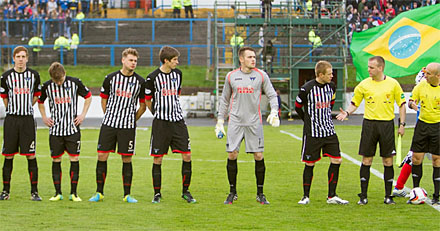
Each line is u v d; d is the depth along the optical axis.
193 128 37.53
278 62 52.03
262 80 12.95
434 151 13.16
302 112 13.30
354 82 50.53
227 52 55.97
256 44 53.12
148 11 60.16
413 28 31.48
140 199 13.66
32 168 13.65
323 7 48.28
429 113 13.11
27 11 57.59
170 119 13.19
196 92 51.03
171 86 13.23
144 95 13.38
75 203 13.13
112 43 58.69
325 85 12.91
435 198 13.16
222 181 16.31
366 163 13.19
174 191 14.74
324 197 13.95
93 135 32.44
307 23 47.50
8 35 56.22
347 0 51.22
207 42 54.28
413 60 31.42
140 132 34.34
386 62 32.19
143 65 58.12
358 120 42.97
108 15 60.03
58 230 10.47
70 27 58.44
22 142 13.53
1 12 57.41
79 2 59.25
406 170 13.83
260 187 13.20
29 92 13.59
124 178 13.40
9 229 10.52
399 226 10.87
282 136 31.31
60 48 57.09
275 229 10.62
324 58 48.62
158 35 59.25
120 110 13.27
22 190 14.88
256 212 12.13
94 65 57.19
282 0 53.25
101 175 13.46
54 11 58.06
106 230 10.48
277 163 20.12
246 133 12.94
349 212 12.17
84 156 22.36
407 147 25.17
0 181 16.33
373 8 51.06
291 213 12.04
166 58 13.14
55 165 13.67
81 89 13.70
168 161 20.53
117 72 13.30
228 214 11.91
